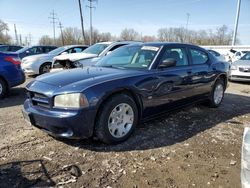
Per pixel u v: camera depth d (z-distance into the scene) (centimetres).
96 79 380
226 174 320
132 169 324
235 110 605
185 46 526
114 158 349
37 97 381
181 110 545
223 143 409
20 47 1786
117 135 388
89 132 358
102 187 288
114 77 390
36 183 292
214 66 589
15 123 478
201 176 314
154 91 428
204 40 5825
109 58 505
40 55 1131
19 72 727
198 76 529
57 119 347
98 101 356
